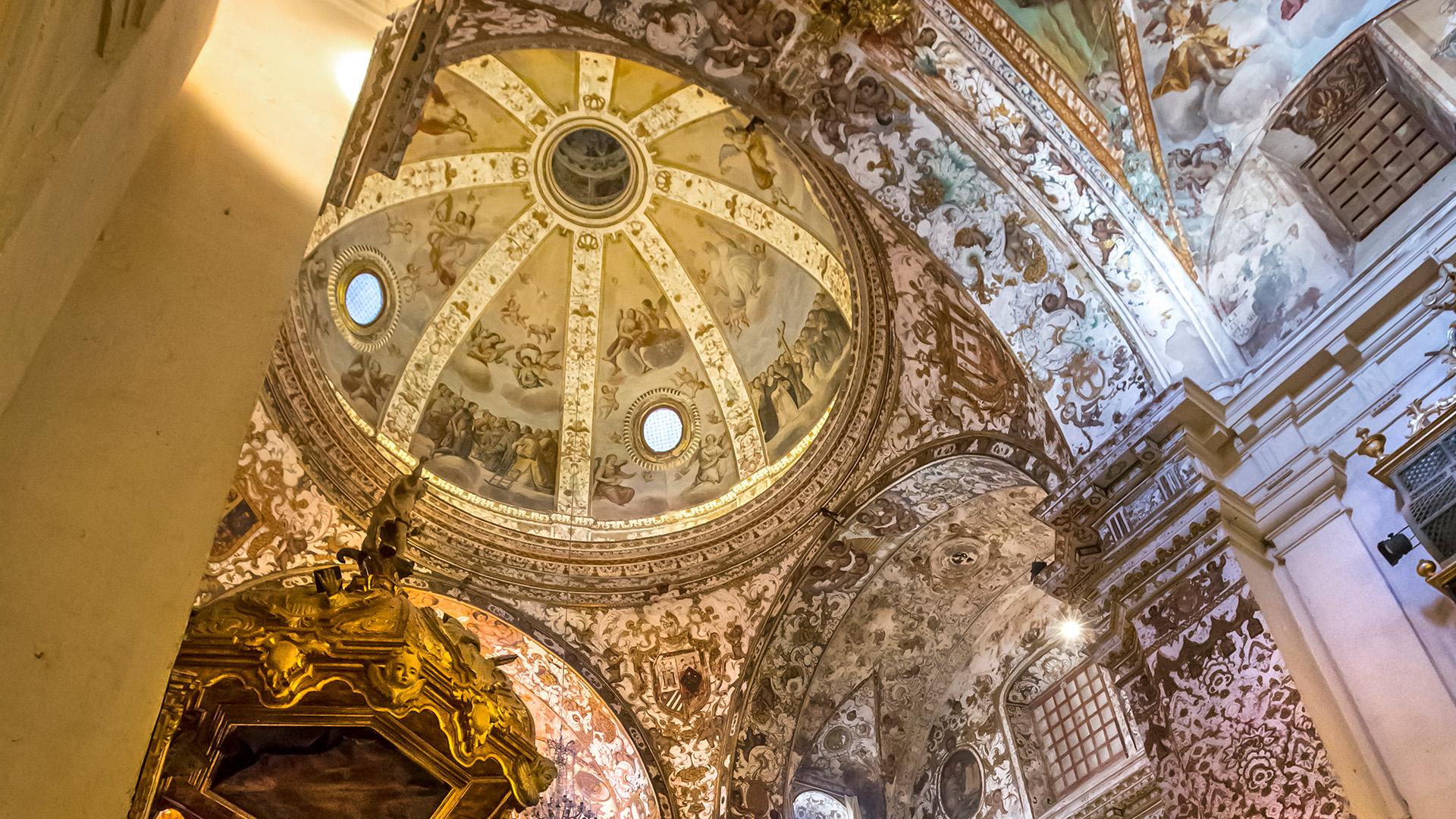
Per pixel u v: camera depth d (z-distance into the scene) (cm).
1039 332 1065
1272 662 806
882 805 1449
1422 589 775
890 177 1077
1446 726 725
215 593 1175
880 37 999
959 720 1469
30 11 178
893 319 1251
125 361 307
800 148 1091
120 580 267
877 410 1299
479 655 721
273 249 377
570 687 1380
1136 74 995
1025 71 1002
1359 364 870
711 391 1541
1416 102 879
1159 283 1003
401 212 1431
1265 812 771
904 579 1412
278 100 441
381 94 684
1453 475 744
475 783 706
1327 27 916
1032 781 1348
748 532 1405
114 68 234
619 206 1537
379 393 1401
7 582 248
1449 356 806
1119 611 945
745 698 1367
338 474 1266
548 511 1476
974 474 1230
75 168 221
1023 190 1041
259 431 1191
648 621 1392
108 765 243
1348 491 847
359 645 648
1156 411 927
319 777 680
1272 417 907
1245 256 965
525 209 1527
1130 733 1266
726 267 1534
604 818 1368
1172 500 918
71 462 278
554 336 1562
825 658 1427
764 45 1011
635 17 987
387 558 752
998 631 1479
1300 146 945
